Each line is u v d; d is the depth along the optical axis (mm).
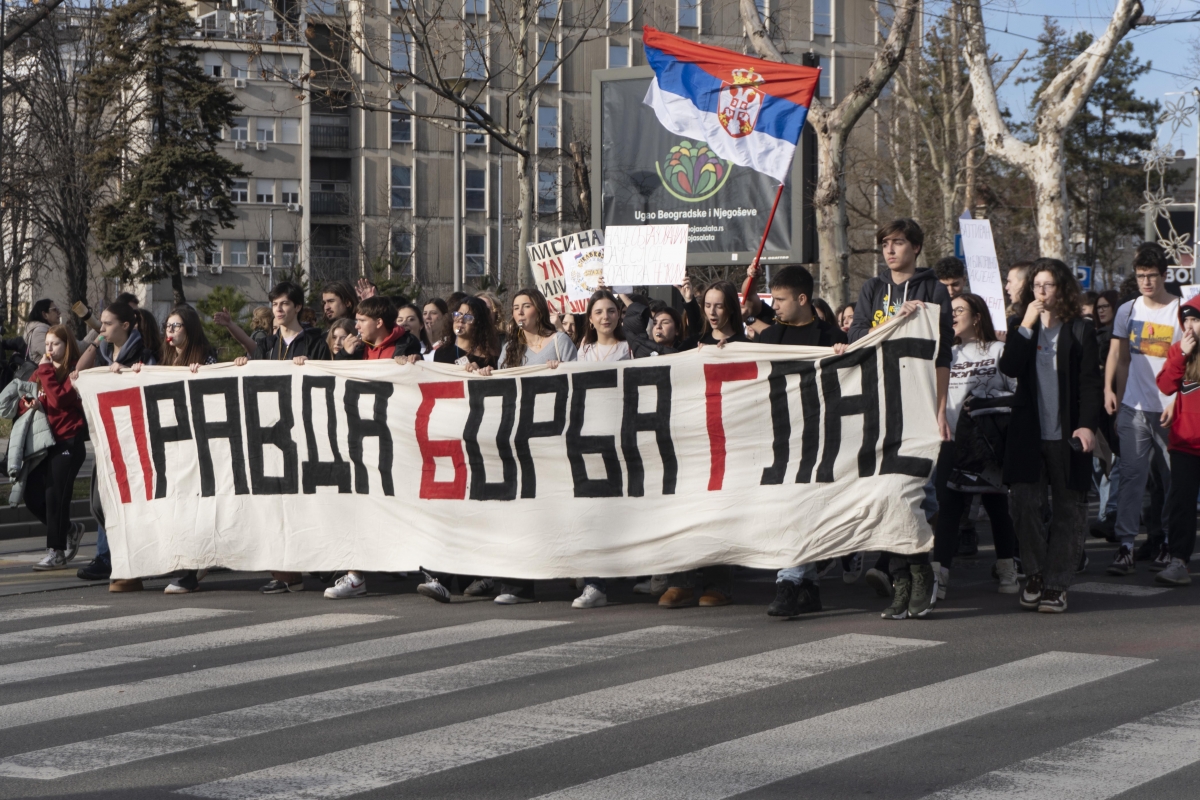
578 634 7520
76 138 44594
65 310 47156
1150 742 5148
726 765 4891
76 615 8594
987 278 11781
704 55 9391
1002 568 8820
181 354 9938
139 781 4836
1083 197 55844
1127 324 9781
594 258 11898
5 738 5480
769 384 8211
